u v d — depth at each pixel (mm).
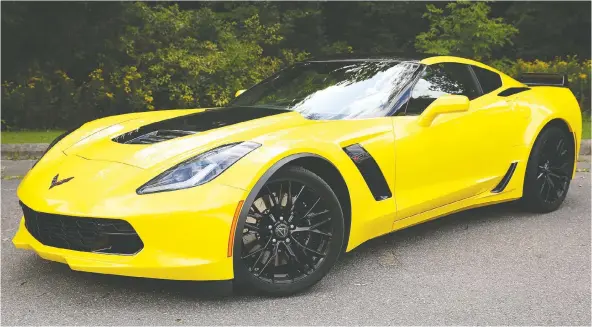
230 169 3299
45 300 3451
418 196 4215
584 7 13469
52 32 10359
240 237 3266
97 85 10359
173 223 3164
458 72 4848
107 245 3258
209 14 12312
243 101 4738
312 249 3584
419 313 3285
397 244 4465
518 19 14102
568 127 5387
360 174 3791
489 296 3514
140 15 11219
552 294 3543
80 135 4059
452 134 4422
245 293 3549
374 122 4039
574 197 5926
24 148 8266
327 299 3473
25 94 10062
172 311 3305
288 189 3461
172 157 3451
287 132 3639
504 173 4930
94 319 3209
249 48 11953
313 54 13453
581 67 12141
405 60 4672
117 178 3357
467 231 4781
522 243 4492
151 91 10766
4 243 4480
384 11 13883
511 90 5168
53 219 3373
